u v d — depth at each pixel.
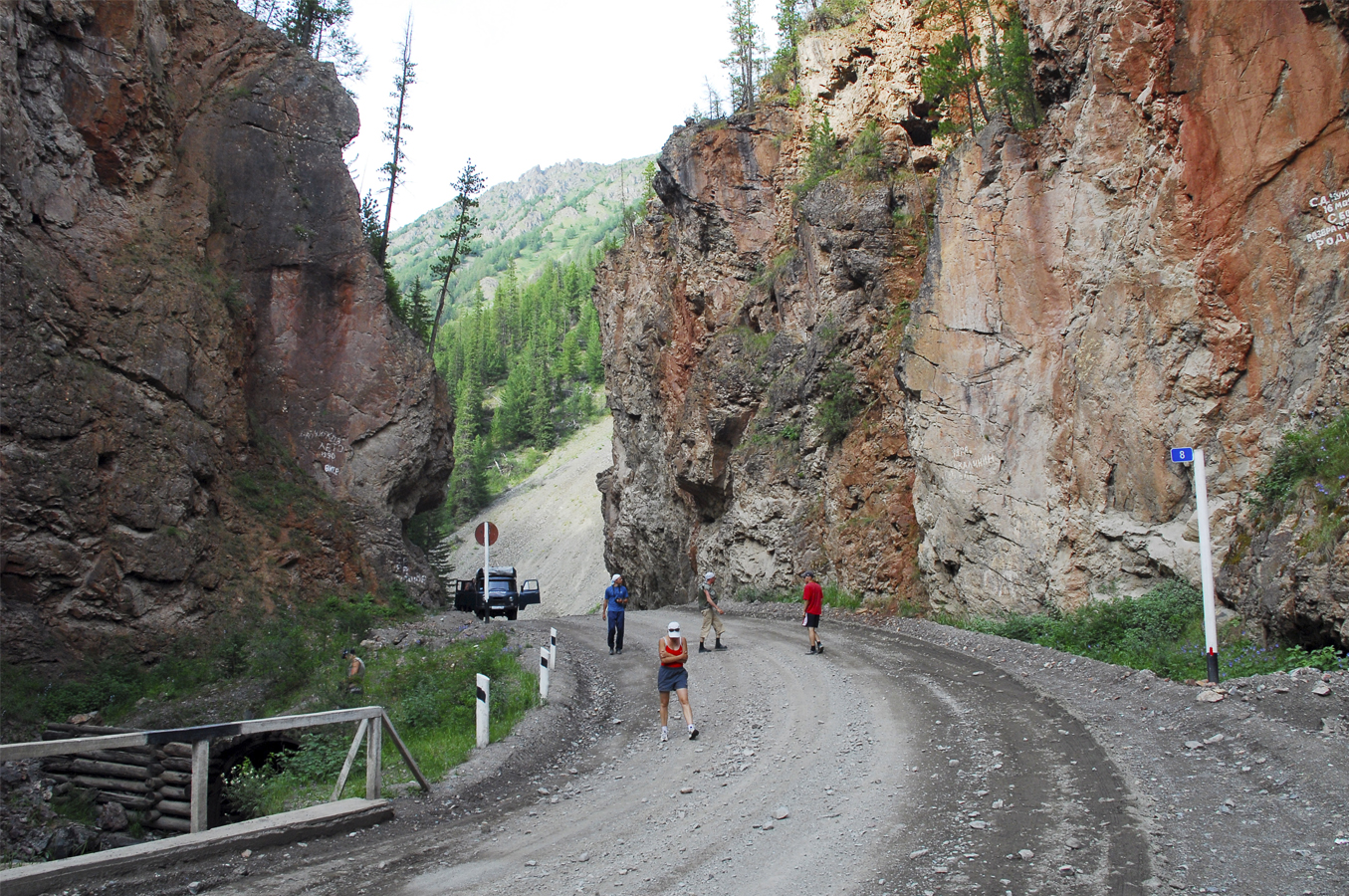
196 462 19.20
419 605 24.41
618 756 10.28
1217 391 13.63
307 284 25.45
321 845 7.23
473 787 9.08
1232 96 13.39
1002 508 17.94
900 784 7.75
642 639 20.22
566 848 6.86
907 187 26.80
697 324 36.66
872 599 22.84
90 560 16.05
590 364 119.00
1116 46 15.50
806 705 11.62
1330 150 12.20
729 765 9.14
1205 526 9.81
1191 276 14.07
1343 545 9.66
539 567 71.25
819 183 28.42
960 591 18.98
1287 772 6.82
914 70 28.95
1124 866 5.48
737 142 35.44
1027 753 8.34
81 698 14.54
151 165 20.59
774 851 6.33
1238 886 5.08
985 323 18.86
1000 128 19.20
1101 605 14.65
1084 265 16.53
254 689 15.93
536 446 105.31
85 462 16.23
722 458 33.38
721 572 32.06
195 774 7.07
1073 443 16.48
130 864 6.31
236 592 19.02
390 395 26.20
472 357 135.25
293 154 25.77
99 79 19.34
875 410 25.55
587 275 151.88
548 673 13.48
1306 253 12.43
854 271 26.45
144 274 19.08
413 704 13.32
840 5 34.03
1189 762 7.55
